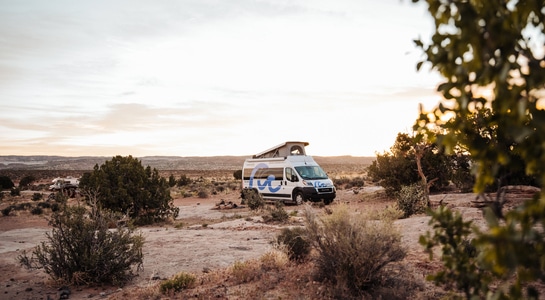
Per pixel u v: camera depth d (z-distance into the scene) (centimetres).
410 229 1113
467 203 1512
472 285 233
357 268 610
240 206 2648
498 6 143
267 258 850
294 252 827
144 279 821
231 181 6856
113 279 784
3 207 3156
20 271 940
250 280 722
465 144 190
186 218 2180
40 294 734
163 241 1255
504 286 158
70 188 3812
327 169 13112
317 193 2355
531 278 151
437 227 250
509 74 149
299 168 2470
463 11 147
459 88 159
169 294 673
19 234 1659
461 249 242
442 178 2427
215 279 748
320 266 666
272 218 1694
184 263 943
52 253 812
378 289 594
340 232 644
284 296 607
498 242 133
